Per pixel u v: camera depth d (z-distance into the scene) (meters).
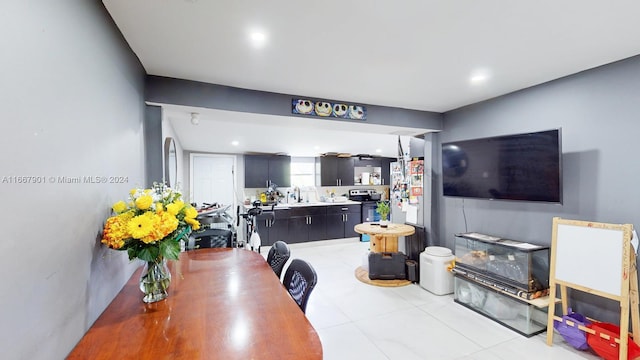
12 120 0.75
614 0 1.44
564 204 2.57
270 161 5.98
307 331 1.13
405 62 2.20
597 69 2.33
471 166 3.12
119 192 1.62
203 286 1.60
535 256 2.61
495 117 3.14
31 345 0.81
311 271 1.60
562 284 2.32
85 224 1.17
